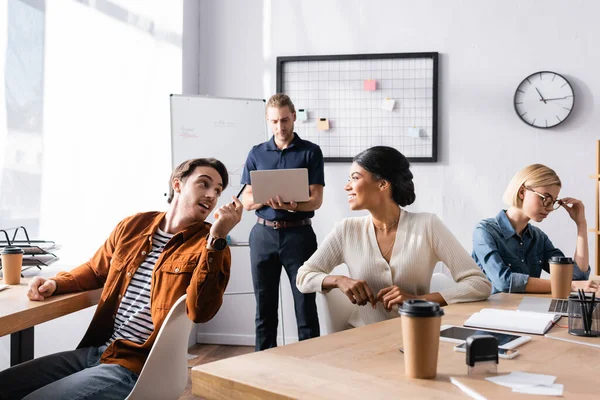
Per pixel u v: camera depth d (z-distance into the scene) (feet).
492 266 8.02
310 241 11.17
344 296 7.13
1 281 7.47
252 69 14.21
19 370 5.98
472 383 3.51
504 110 13.23
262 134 13.00
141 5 13.24
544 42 13.05
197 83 14.33
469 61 13.34
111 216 13.00
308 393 3.37
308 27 13.96
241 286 13.93
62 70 12.25
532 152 13.12
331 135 13.84
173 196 6.70
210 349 13.76
